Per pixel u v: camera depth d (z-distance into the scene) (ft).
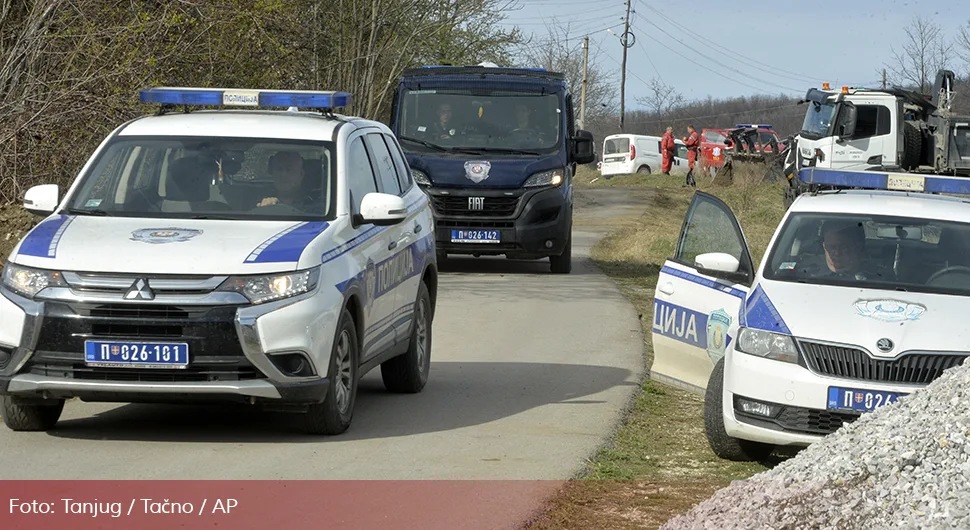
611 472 34.91
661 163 285.23
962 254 41.27
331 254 37.65
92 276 35.04
